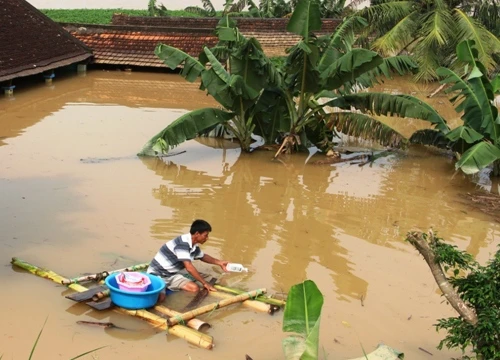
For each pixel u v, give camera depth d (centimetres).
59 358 564
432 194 1139
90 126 1453
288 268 793
